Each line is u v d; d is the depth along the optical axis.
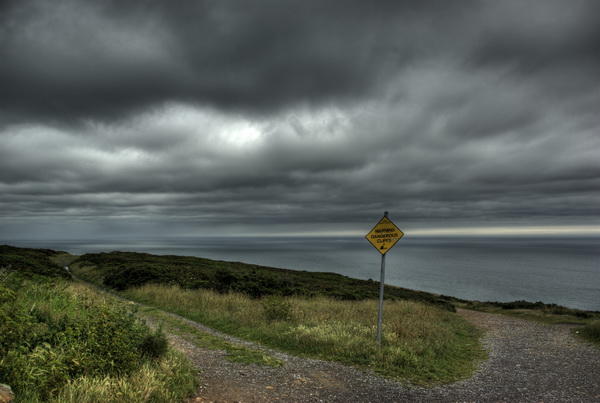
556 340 12.88
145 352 6.24
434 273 120.00
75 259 53.16
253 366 7.26
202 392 5.48
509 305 27.58
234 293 19.91
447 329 13.38
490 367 8.62
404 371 7.48
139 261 41.72
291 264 142.75
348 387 6.37
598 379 7.66
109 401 4.17
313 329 10.23
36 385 4.07
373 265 152.12
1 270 10.38
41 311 7.38
